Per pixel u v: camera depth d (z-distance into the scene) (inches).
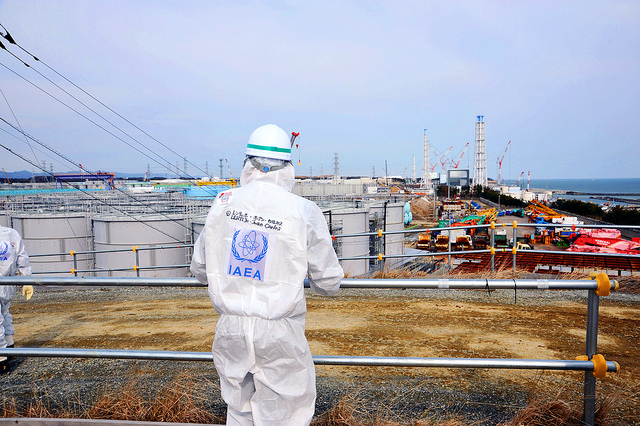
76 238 1026.1
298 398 73.0
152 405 116.8
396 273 333.1
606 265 397.1
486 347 165.6
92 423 100.4
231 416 77.0
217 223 76.6
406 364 97.2
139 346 187.6
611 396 116.0
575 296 248.8
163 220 959.0
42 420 101.2
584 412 99.0
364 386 133.3
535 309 221.5
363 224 1054.4
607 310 217.2
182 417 108.8
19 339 208.7
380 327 196.5
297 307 72.6
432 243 1835.6
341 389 131.0
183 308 263.4
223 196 78.5
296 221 73.3
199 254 80.4
